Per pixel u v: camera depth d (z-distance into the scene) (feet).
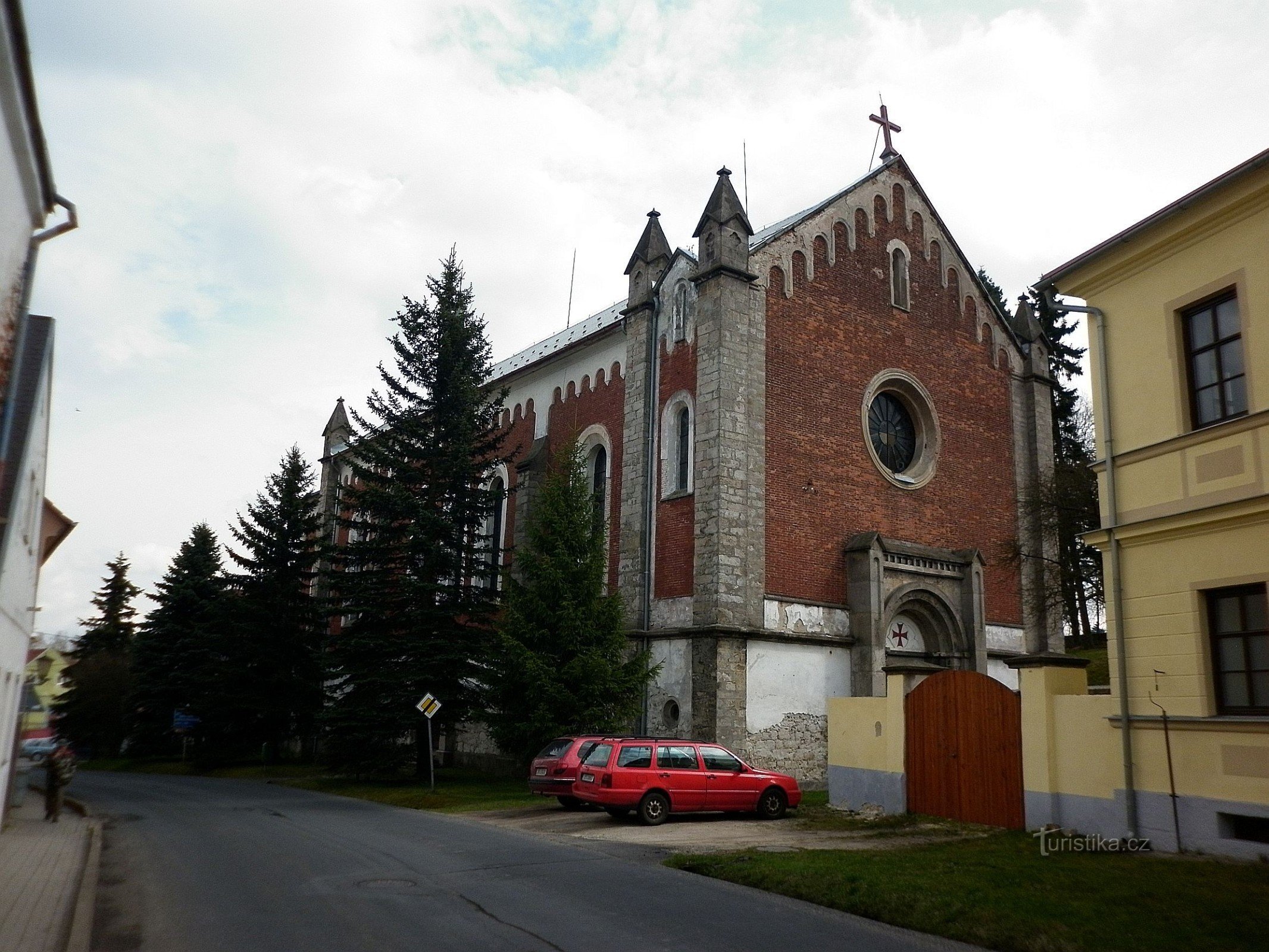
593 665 75.20
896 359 96.07
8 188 30.89
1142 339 46.47
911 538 92.89
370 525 95.76
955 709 54.13
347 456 147.33
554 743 68.85
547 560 80.12
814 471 86.99
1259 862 37.40
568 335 125.80
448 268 100.42
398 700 88.12
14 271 34.55
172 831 58.34
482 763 106.73
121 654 181.98
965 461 99.60
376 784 92.48
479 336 100.32
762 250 87.51
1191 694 41.45
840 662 84.74
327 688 104.94
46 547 82.69
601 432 101.35
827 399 89.40
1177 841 41.06
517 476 113.91
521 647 76.69
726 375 81.87
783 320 87.61
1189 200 43.19
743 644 78.18
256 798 83.71
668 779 59.31
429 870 41.70
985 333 105.19
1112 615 45.55
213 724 127.54
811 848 46.73
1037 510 101.60
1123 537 45.39
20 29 27.30
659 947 28.09
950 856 41.78
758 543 81.41
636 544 88.02
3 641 49.14
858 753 61.82
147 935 30.17
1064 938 27.99
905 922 31.63
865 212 96.73
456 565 93.40
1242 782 38.91
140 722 157.48
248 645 126.21
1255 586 39.88
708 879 39.58
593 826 58.29
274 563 130.41
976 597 92.58
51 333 52.19
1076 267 49.55
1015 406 106.11
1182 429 43.91
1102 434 47.62
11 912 33.83
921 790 56.18
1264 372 40.42
